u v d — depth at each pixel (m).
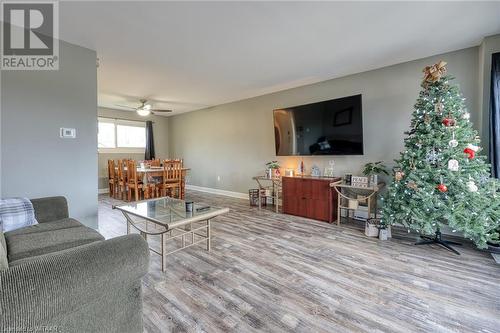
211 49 3.06
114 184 6.13
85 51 2.98
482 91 2.88
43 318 0.96
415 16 2.35
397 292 1.98
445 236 3.22
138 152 7.53
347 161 4.22
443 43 2.96
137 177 5.45
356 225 3.78
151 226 3.70
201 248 2.88
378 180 3.86
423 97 2.88
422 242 2.98
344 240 3.14
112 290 1.18
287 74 4.04
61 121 2.81
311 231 3.50
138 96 5.41
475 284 2.09
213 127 6.68
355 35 2.73
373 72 3.86
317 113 4.23
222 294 1.95
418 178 2.73
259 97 5.52
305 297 1.91
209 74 3.99
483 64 2.84
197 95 5.38
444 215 2.61
